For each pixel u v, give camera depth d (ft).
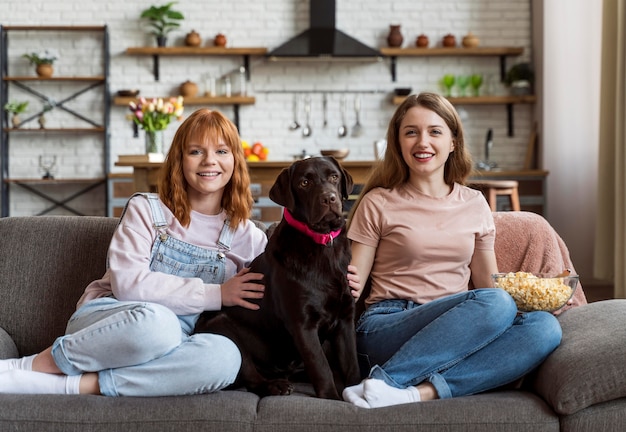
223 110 23.38
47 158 23.07
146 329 5.71
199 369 5.74
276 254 6.48
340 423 5.49
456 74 23.32
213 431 5.47
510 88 23.02
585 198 20.08
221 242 7.09
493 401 5.69
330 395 6.07
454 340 6.08
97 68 23.07
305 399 5.77
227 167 7.02
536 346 6.02
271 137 23.35
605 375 5.49
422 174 7.41
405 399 5.85
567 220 20.63
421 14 23.24
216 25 23.08
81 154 23.17
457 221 7.31
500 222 7.96
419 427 5.48
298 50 21.65
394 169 7.58
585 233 20.16
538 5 22.41
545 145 21.74
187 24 23.06
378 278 7.37
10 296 7.25
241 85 23.02
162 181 7.09
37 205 23.06
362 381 6.29
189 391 5.76
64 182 23.06
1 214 22.54
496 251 7.82
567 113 20.68
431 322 6.25
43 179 22.21
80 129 22.48
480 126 23.36
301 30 23.15
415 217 7.30
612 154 17.38
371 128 23.41
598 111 19.52
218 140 6.98
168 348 5.82
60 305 7.27
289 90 23.27
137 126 23.04
